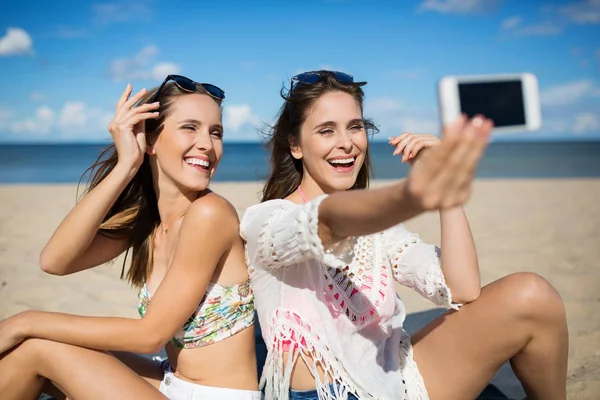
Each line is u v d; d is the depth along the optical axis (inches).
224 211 95.9
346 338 95.3
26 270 251.1
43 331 91.7
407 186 55.6
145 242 108.0
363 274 99.4
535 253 290.8
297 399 96.1
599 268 255.3
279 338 94.2
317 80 107.3
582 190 651.5
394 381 95.7
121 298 209.9
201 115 101.7
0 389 93.0
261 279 96.7
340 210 68.1
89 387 90.4
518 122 57.3
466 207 487.5
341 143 106.0
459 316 97.9
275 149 118.3
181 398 99.0
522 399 128.9
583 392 127.9
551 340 92.7
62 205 492.1
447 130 49.6
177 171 102.0
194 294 94.0
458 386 98.1
